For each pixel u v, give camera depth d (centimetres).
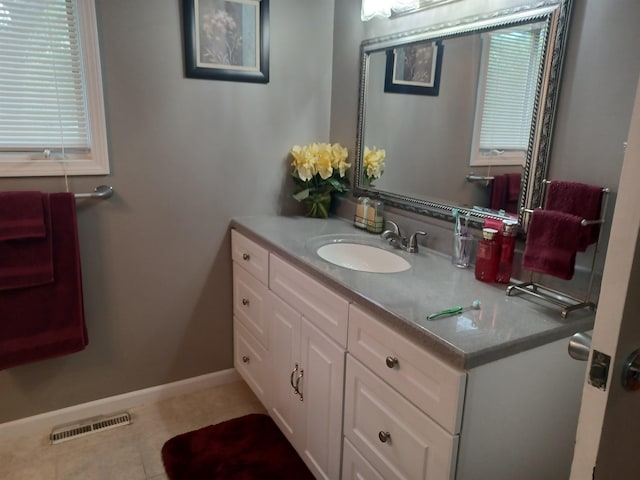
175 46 192
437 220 174
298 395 172
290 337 173
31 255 174
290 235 191
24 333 178
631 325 68
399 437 120
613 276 66
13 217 169
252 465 184
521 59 138
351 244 191
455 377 100
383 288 135
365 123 208
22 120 174
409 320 114
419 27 175
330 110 230
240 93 208
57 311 182
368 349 129
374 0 185
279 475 179
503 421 113
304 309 161
